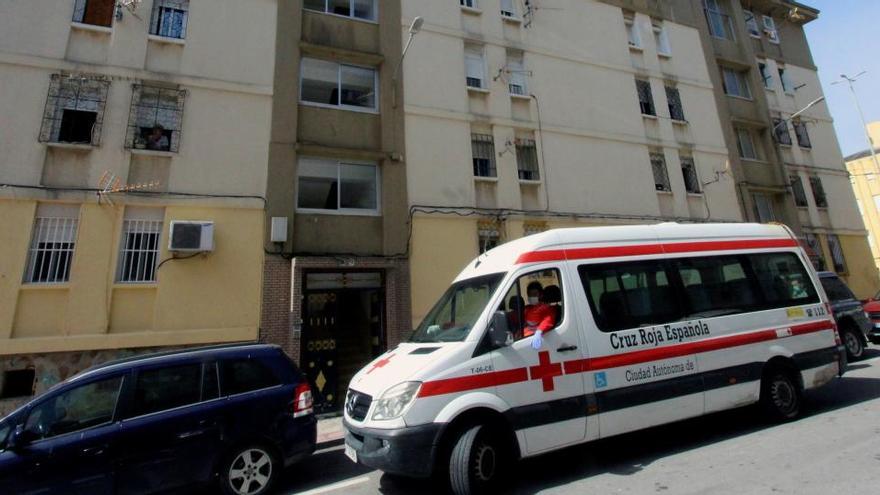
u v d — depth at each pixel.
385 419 4.39
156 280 9.54
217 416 5.15
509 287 5.16
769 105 20.16
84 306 8.95
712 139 17.92
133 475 4.67
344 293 12.16
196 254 9.84
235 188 10.51
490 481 4.46
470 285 5.77
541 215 13.66
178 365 5.30
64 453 4.46
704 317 6.01
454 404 4.39
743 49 20.41
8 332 8.43
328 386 10.52
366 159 12.07
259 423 5.34
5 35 9.60
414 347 5.25
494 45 14.66
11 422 4.48
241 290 10.01
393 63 12.94
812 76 22.33
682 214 16.22
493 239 13.02
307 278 10.82
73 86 9.89
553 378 4.90
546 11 15.97
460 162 13.03
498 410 4.54
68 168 9.48
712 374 5.80
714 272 6.42
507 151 13.79
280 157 11.04
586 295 5.43
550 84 15.20
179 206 10.01
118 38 10.38
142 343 9.09
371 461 4.42
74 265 9.06
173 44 10.86
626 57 17.08
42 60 9.73
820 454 4.90
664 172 16.53
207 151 10.49
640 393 5.30
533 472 5.17
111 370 5.02
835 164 21.09
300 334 10.12
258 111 11.16
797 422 6.18
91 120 9.95
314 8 12.71
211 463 5.00
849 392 7.71
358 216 11.55
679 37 18.77
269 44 11.68
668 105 17.48
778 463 4.77
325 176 11.64
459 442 4.39
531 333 5.02
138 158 9.98
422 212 12.12
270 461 5.33
